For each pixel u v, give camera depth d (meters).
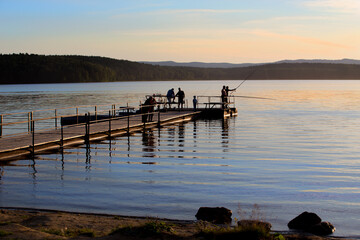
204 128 30.22
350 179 14.06
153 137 24.80
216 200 11.41
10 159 17.05
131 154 18.72
